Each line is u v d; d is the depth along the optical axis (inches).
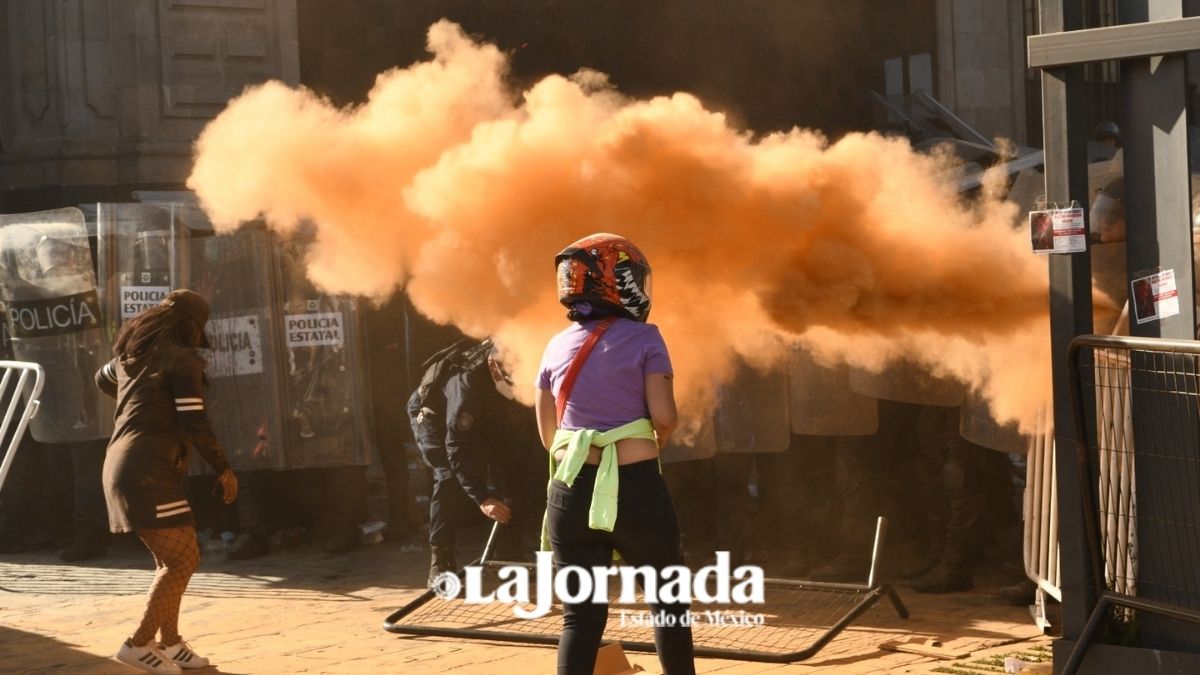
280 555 331.0
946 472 260.4
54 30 474.0
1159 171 177.0
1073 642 184.5
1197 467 174.9
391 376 343.9
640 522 156.9
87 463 326.6
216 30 484.7
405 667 215.5
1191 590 175.8
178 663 217.5
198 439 210.7
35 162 476.4
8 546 342.3
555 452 161.8
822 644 213.3
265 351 321.7
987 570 280.2
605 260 163.2
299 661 221.8
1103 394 183.6
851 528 278.8
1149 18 177.9
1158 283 177.8
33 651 233.3
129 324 218.4
